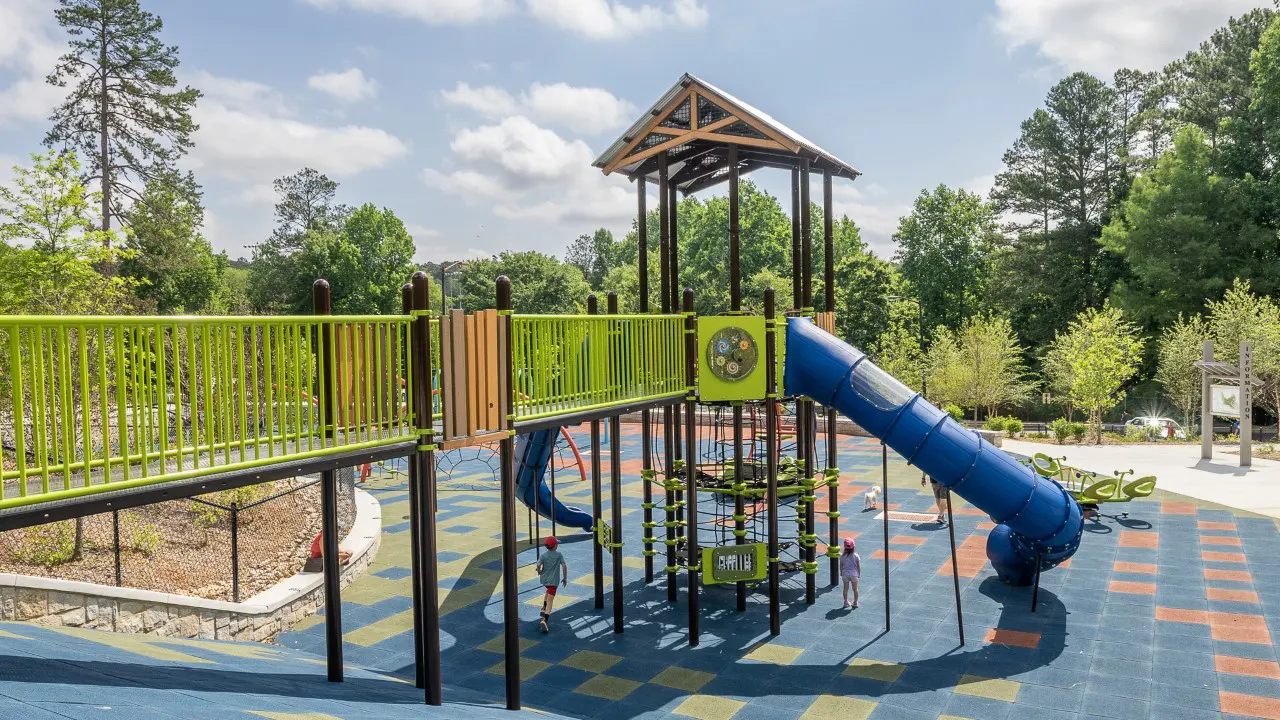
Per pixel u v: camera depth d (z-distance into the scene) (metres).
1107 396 41.62
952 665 12.50
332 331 8.55
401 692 9.95
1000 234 69.44
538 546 19.34
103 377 6.46
